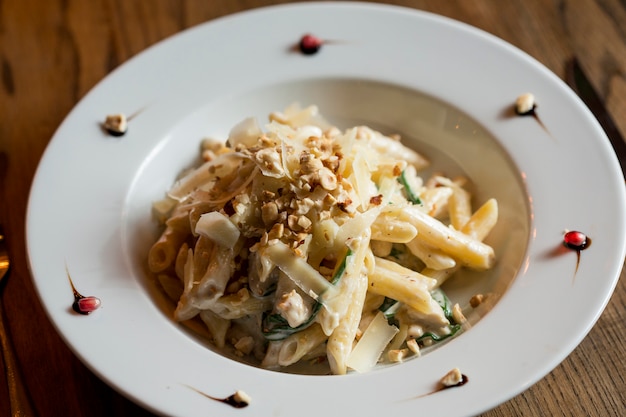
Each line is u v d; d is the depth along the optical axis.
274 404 0.35
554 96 0.45
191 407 0.35
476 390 0.35
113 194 0.43
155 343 0.37
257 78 0.47
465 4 0.55
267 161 0.39
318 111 0.48
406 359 0.38
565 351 0.35
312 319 0.39
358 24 0.48
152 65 0.47
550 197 0.41
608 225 0.39
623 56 0.51
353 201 0.40
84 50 0.53
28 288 0.42
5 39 0.54
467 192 0.45
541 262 0.39
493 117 0.44
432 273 0.42
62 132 0.45
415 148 0.48
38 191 0.42
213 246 0.40
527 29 0.53
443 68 0.47
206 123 0.47
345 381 0.36
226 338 0.41
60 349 0.40
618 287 0.41
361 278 0.39
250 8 0.55
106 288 0.39
